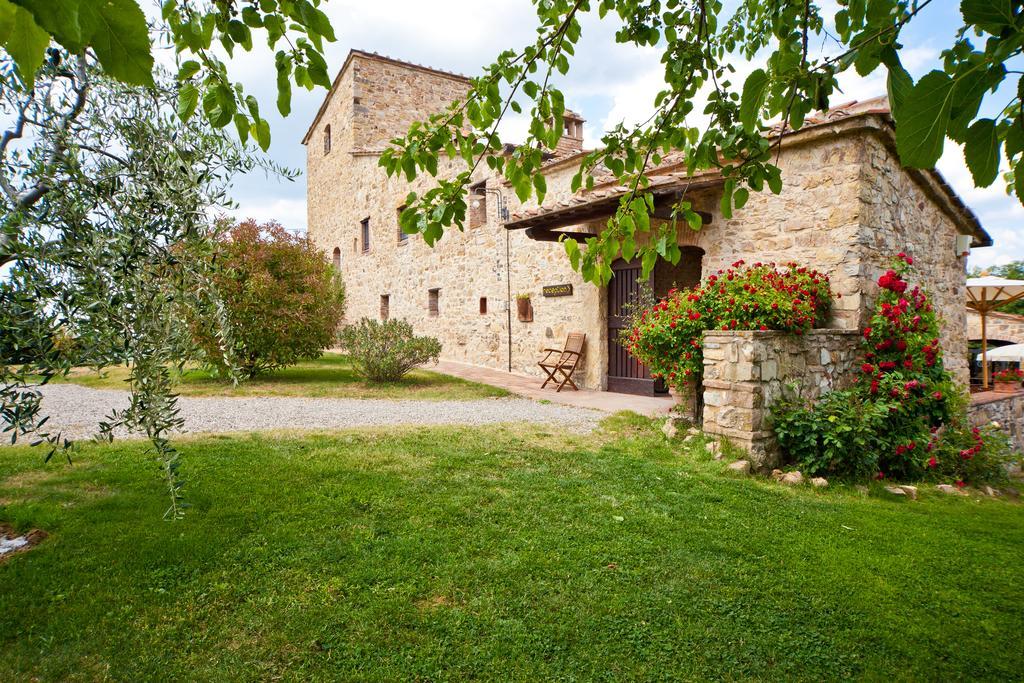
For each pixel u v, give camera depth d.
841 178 5.84
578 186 2.50
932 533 3.43
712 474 4.52
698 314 5.41
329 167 20.39
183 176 2.49
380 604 2.41
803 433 4.68
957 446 5.29
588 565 2.83
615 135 2.38
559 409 7.36
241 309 8.86
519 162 2.36
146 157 2.50
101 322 2.21
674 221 2.19
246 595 2.47
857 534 3.37
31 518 3.12
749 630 2.33
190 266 2.55
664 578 2.73
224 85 1.42
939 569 2.92
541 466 4.54
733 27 2.87
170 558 2.74
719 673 2.06
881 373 5.43
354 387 9.20
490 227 11.54
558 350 9.18
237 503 3.46
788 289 5.36
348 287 19.14
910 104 0.99
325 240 21.02
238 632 2.21
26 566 2.62
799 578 2.77
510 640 2.20
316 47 1.46
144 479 3.86
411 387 9.24
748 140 2.12
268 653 2.10
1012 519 3.85
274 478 3.96
